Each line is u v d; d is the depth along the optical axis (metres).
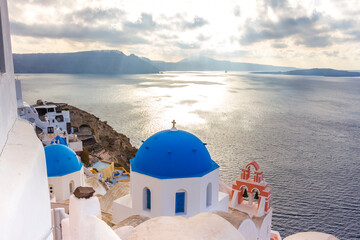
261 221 18.06
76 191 5.66
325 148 80.81
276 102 181.00
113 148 65.94
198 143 15.77
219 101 182.88
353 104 173.75
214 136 92.31
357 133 98.62
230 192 21.88
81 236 5.23
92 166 42.59
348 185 55.19
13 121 3.84
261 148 80.12
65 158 19.88
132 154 68.44
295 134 96.88
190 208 14.56
